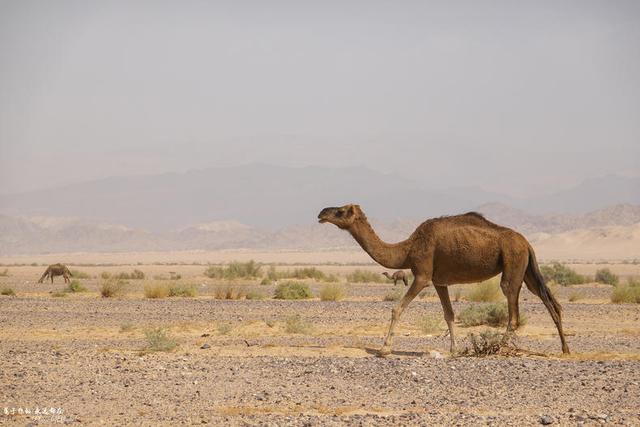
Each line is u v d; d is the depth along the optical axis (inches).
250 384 1501.0
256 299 4128.9
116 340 2311.8
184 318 2965.1
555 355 1902.1
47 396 1391.5
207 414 1266.0
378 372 1615.4
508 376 1574.8
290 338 2330.2
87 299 4062.5
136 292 4781.0
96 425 1197.7
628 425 1189.1
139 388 1459.2
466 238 1881.2
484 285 3850.9
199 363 1733.5
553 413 1272.1
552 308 1936.5
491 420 1217.4
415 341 2261.3
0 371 1614.2
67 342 2260.1
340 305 3560.5
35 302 3757.4
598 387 1469.0
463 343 2208.4
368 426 1178.0
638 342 2265.0
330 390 1450.5
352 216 1919.3
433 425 1184.8
